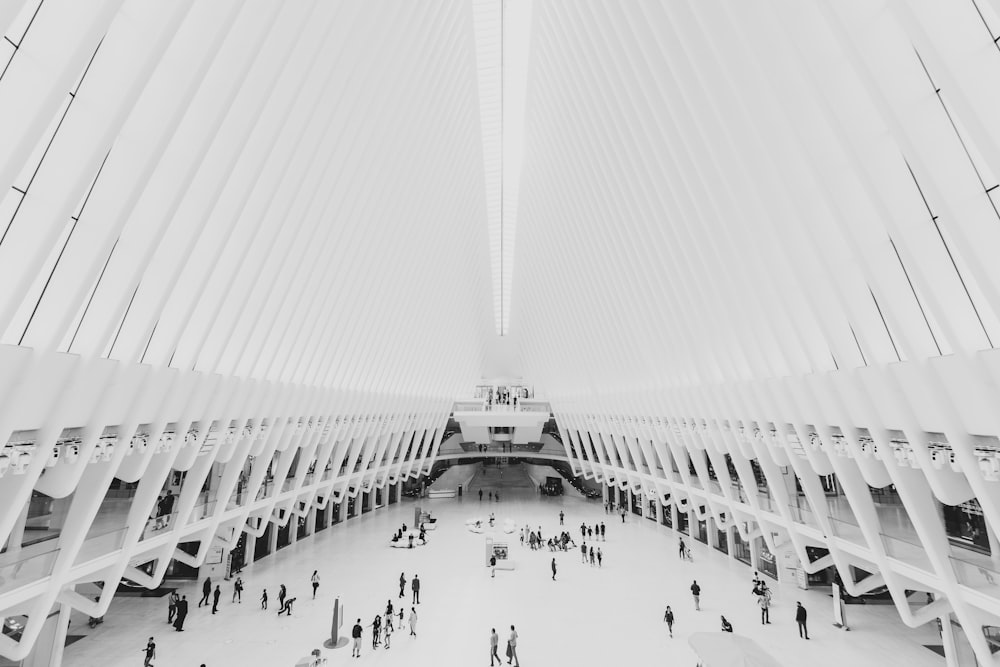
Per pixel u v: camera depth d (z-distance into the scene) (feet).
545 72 70.95
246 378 42.16
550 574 61.52
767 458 46.60
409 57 51.62
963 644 33.04
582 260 75.56
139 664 35.99
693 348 50.93
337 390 61.87
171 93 23.31
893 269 26.18
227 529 54.75
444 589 55.67
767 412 42.32
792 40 24.89
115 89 21.07
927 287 23.08
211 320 34.27
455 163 77.77
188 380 34.55
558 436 146.00
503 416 118.32
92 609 33.42
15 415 21.89
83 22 18.03
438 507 114.42
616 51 44.78
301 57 32.83
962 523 40.01
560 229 82.02
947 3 19.83
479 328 129.80
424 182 67.31
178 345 34.32
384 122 51.26
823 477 59.52
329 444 68.64
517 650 40.06
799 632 42.68
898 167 24.23
